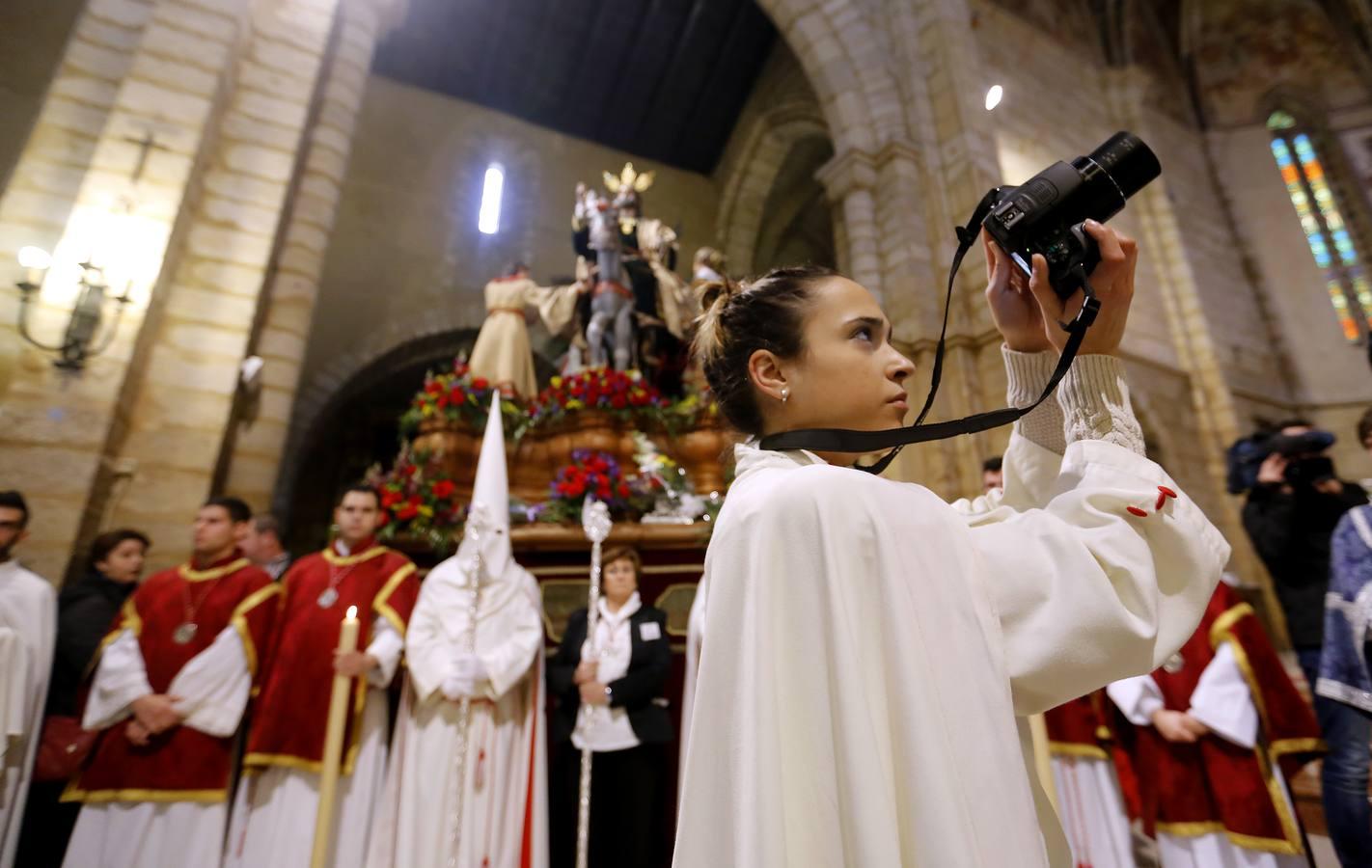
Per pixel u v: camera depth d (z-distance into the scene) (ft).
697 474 16.49
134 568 10.70
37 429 11.95
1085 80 32.32
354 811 9.41
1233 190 34.68
